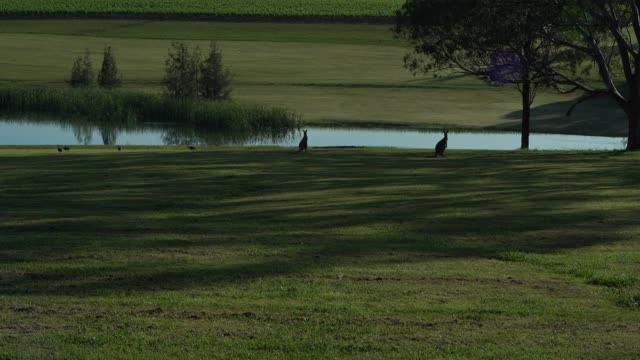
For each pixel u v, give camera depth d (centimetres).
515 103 8700
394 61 11894
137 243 1783
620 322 1226
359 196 2591
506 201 2477
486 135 6988
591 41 4969
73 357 1043
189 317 1225
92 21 15925
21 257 1617
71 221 2081
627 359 1062
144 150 4766
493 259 1661
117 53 12431
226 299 1325
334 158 3916
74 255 1644
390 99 8906
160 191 2683
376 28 15300
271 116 7300
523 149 5097
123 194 2611
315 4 18162
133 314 1236
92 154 4162
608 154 4372
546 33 5028
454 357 1062
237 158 3859
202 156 3988
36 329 1156
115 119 7688
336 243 1809
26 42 13375
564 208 2342
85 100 7844
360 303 1312
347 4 18262
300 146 4356
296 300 1324
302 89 9506
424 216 2197
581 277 1505
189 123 7562
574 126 7406
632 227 2031
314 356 1063
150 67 11244
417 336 1148
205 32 14788
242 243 1798
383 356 1066
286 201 2481
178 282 1434
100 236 1862
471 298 1351
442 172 3306
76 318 1211
